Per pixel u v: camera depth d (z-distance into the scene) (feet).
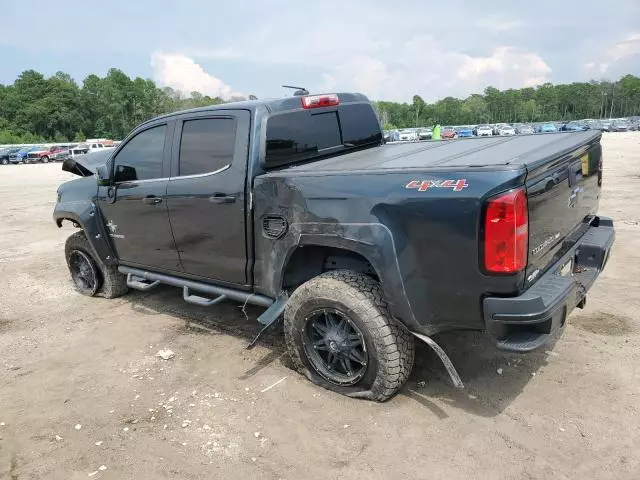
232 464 9.67
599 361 12.39
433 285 9.78
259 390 12.12
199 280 14.75
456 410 10.86
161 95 431.02
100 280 19.11
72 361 14.20
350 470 9.31
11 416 11.64
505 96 502.38
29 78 381.60
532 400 11.03
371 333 10.64
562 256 11.12
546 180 9.76
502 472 9.01
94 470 9.71
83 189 17.89
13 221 38.01
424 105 511.40
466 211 9.06
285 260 11.91
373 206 10.13
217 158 13.21
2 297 19.95
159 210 14.85
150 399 12.05
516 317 8.97
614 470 8.89
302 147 13.58
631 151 83.05
